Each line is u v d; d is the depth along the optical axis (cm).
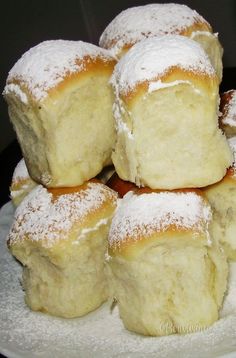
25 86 28
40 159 30
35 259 29
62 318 29
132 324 27
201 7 68
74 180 29
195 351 25
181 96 26
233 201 30
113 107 29
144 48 27
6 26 72
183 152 27
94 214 28
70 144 29
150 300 27
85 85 28
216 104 27
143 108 26
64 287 29
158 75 26
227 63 69
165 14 32
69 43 29
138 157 27
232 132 34
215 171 27
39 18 72
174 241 26
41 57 28
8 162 49
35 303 29
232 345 25
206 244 26
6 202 43
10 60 72
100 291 29
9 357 26
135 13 32
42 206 29
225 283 28
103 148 30
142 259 26
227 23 68
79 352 26
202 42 32
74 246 28
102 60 29
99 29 73
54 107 27
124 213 27
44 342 27
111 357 25
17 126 31
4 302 31
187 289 27
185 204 27
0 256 35
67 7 72
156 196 27
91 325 28
